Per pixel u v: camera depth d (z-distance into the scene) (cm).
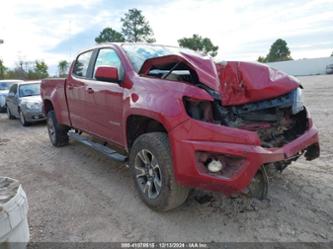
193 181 267
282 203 321
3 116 1279
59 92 558
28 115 924
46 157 557
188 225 290
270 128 307
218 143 256
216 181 257
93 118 440
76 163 509
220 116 277
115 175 439
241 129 264
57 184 416
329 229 273
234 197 337
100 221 307
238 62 311
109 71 357
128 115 333
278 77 316
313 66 4659
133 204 340
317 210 304
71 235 283
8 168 505
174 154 273
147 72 339
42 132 830
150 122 335
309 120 333
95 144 450
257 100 299
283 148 285
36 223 307
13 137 785
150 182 317
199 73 287
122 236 278
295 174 391
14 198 228
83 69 482
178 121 271
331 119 700
